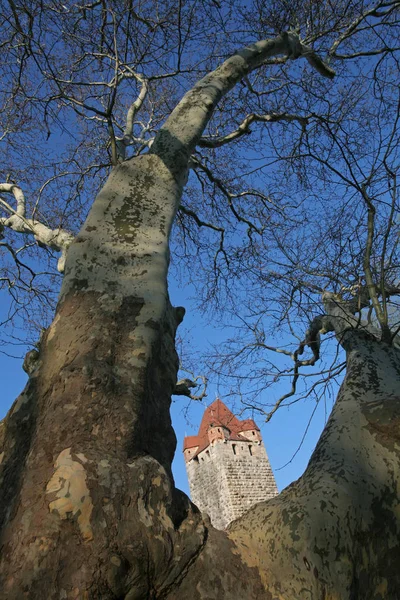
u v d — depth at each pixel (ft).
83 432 4.71
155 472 4.70
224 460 104.42
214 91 12.13
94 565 3.71
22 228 19.17
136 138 21.07
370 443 6.13
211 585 4.15
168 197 9.00
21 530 3.85
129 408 5.17
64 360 5.56
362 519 5.09
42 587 3.50
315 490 5.31
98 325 6.05
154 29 15.14
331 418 7.26
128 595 3.82
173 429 6.08
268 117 18.22
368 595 4.69
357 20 16.43
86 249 7.23
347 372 9.02
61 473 4.16
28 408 5.26
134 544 3.97
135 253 7.42
